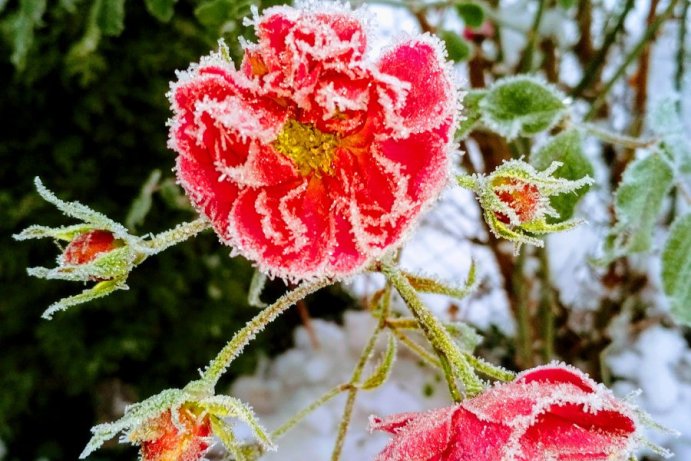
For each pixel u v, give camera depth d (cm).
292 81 26
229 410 28
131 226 48
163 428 28
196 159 27
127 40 63
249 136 26
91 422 71
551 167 28
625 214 37
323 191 28
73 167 65
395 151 27
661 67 64
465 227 78
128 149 66
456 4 43
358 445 68
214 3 35
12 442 70
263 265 27
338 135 28
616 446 27
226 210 27
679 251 37
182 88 26
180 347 70
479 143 58
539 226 28
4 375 67
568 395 26
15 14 60
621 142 36
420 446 27
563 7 44
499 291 76
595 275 69
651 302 69
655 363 67
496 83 35
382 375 34
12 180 65
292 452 67
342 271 27
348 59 26
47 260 66
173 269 68
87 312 67
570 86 64
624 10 46
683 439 63
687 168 38
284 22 26
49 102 64
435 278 32
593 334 68
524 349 60
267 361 78
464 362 28
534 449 27
